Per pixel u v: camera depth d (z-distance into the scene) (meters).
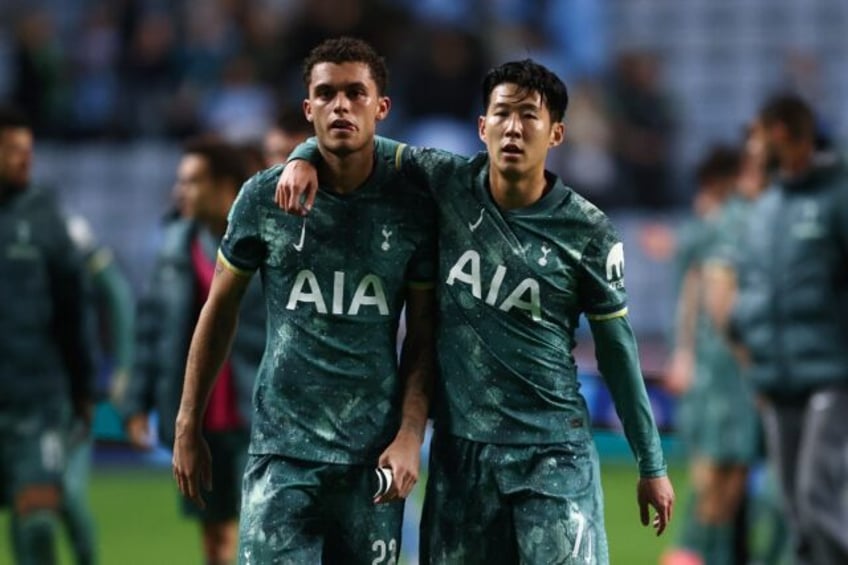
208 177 27.38
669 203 63.00
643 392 19.25
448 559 19.53
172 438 27.95
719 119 70.31
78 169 64.81
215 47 66.75
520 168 18.61
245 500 19.30
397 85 63.81
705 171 37.84
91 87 66.75
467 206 19.03
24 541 26.80
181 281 27.69
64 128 65.94
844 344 28.16
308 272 19.03
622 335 19.12
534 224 18.92
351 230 19.00
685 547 34.00
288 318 19.14
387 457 18.62
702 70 71.31
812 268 28.25
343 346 19.02
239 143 28.27
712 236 35.97
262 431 19.23
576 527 18.98
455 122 63.25
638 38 71.94
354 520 19.20
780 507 30.70
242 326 27.11
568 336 19.38
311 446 19.00
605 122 63.34
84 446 31.08
